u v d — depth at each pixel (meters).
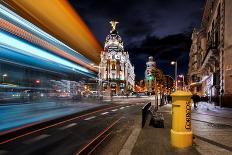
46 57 26.12
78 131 14.02
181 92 8.91
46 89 40.31
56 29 27.92
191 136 8.91
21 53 21.27
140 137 10.82
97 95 62.56
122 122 18.62
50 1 25.92
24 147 9.67
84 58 42.66
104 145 10.40
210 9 53.22
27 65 28.03
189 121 8.90
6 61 24.94
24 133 12.80
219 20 40.69
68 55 33.53
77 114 24.83
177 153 7.89
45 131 13.64
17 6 19.81
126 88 164.25
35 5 22.69
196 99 32.94
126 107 38.53
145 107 16.70
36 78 37.97
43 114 23.25
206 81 63.50
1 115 21.28
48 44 26.41
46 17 25.08
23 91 37.59
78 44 38.12
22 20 20.67
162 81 46.47
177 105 8.92
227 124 15.69
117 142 11.05
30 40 22.38
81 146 10.12
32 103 37.88
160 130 12.96
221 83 37.53
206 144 9.29
